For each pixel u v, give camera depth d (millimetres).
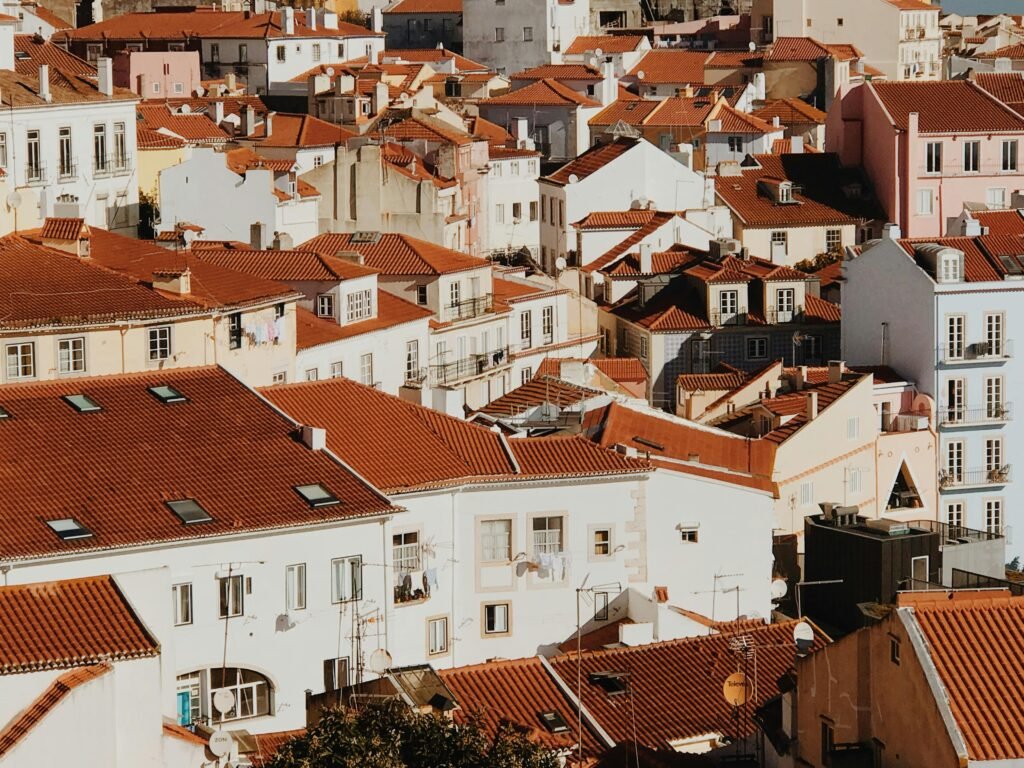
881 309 176750
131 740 86500
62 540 101750
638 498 122000
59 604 88812
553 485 120125
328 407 121375
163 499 106125
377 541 109500
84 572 101688
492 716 99625
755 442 147625
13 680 84625
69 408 111312
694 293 198625
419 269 176750
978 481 172250
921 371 173750
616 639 118438
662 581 123188
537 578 119812
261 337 145750
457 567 118250
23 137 181750
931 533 132625
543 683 102250
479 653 118938
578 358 186250
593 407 146500
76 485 105750
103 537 102625
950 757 82312
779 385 170000
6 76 186000
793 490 154000
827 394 161375
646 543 122438
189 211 195875
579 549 121000
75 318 134375
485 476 118625
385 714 89875
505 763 87750
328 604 108312
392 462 117812
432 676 100312
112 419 111250
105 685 85312
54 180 184500
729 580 124250
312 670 107938
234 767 88375
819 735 90812
